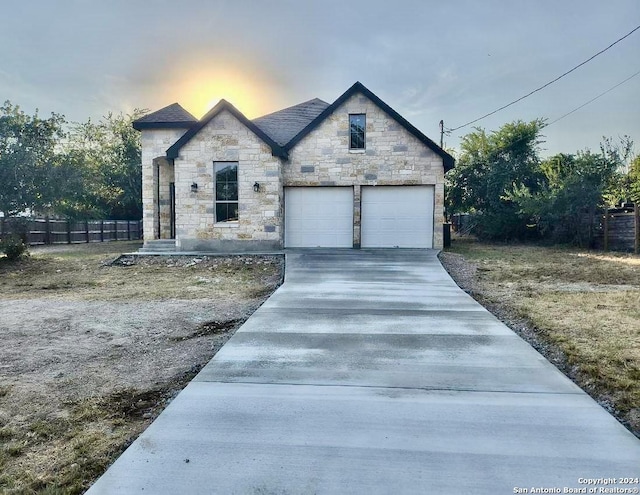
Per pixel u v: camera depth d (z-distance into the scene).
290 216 16.16
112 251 18.45
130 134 32.59
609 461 2.82
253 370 4.42
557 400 3.70
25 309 7.70
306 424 3.33
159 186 17.33
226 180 15.16
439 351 4.93
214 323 6.56
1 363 4.95
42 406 3.87
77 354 5.23
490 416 3.42
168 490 2.58
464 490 2.55
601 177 17.16
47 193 24.27
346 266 11.55
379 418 3.41
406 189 15.84
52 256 16.20
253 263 12.98
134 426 3.50
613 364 4.42
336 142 15.85
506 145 21.92
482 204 22.61
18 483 2.80
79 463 3.00
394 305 7.25
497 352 4.88
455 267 12.00
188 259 13.65
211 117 14.91
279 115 19.05
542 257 14.12
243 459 2.88
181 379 4.43
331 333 5.66
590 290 8.59
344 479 2.66
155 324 6.54
